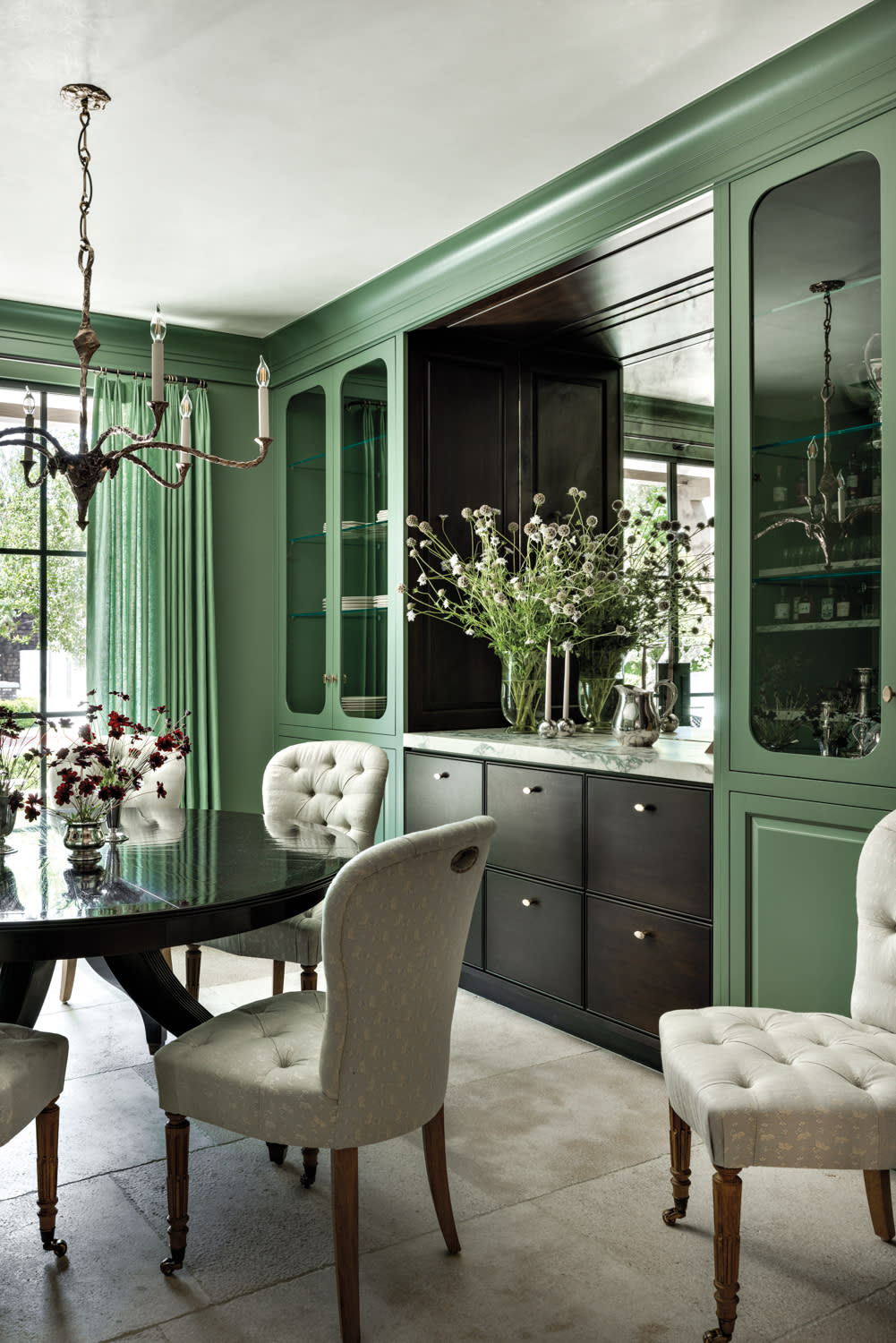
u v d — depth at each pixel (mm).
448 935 1896
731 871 2660
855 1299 1861
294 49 2383
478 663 4094
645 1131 2559
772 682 2562
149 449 4473
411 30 2314
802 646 2486
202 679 4582
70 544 4430
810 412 2467
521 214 3234
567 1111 2670
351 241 3555
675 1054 1940
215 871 2273
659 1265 1970
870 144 2312
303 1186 2293
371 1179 2320
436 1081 1945
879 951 2027
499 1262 1988
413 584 3920
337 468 4309
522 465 4094
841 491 2393
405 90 2568
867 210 2336
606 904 3061
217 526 4715
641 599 3492
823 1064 1812
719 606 2701
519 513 4105
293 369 4617
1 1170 2361
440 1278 1934
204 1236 2082
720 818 2691
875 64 2297
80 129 2746
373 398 4059
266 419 2434
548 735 3613
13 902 1993
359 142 2836
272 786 3299
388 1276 1938
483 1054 3064
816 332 2451
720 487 2701
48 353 4301
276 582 4812
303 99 2605
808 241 2467
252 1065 1863
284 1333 1765
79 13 2236
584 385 3762
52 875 2234
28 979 2424
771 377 2564
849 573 2371
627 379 3576
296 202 3232
